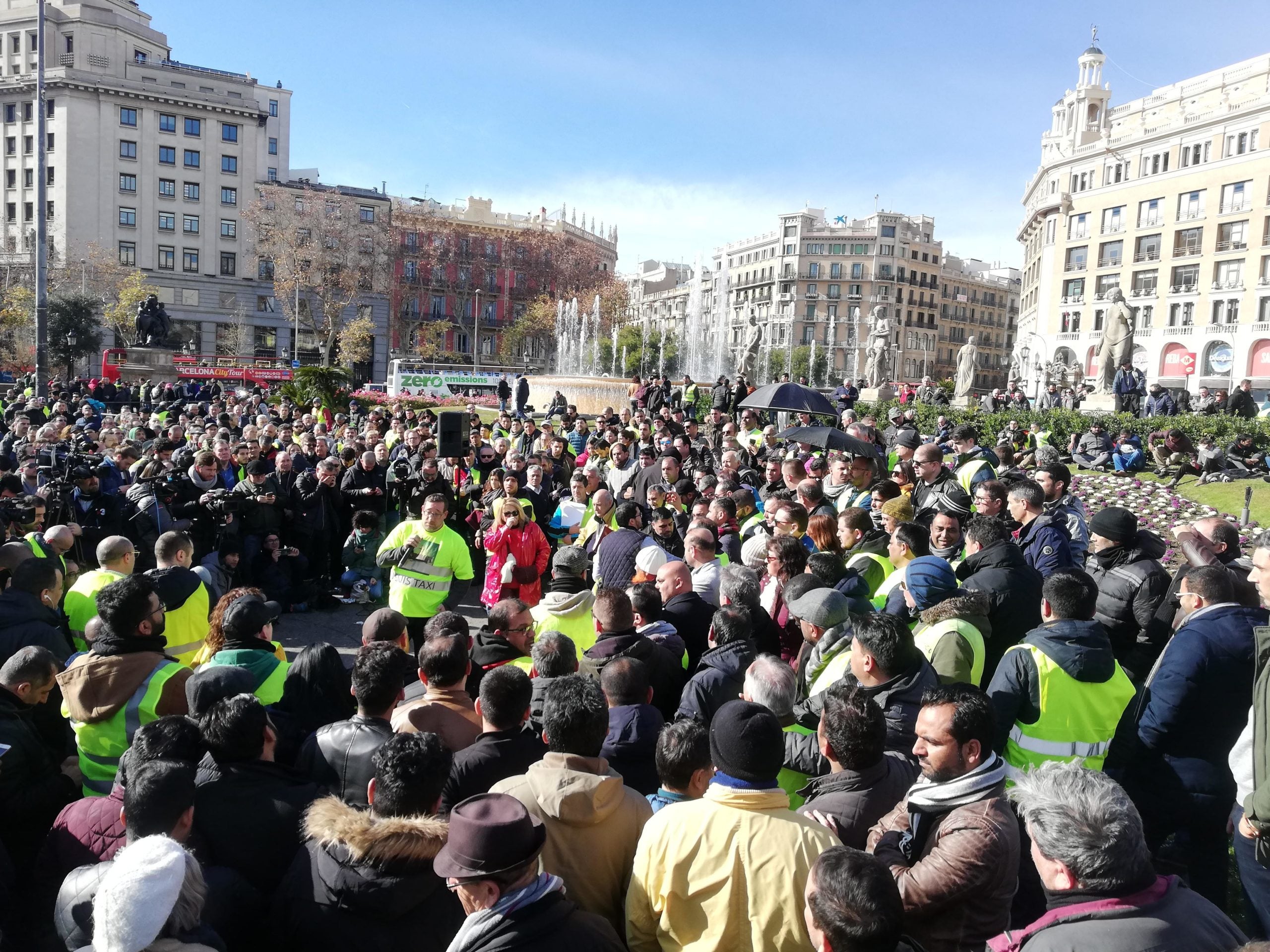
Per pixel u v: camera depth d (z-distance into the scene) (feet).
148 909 7.07
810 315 362.74
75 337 176.35
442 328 268.00
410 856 8.58
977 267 446.19
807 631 14.94
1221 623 12.21
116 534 27.99
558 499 35.29
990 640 15.88
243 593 15.37
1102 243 222.28
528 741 11.48
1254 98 187.42
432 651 12.79
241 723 10.70
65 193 220.23
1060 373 142.82
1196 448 59.67
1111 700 12.26
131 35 242.17
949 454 55.36
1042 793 7.58
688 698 14.06
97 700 12.78
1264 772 10.53
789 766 12.59
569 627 18.28
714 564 21.01
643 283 474.49
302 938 8.77
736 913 8.31
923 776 9.57
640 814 10.09
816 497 24.64
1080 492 53.88
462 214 311.27
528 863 7.84
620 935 9.68
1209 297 194.90
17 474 27.76
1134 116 234.79
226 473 33.68
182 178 234.17
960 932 8.48
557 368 266.77
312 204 229.25
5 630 15.29
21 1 232.94
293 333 249.75
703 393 91.50
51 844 10.53
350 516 33.47
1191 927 6.95
